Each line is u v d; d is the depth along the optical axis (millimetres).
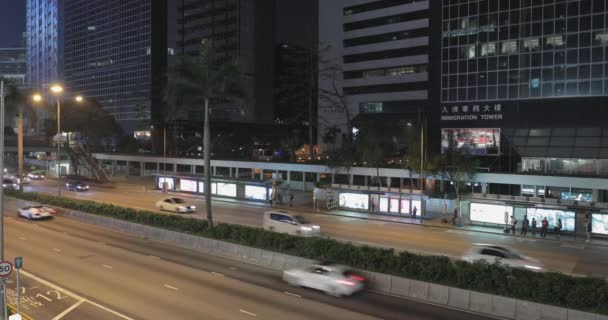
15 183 76562
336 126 102688
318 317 18203
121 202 54844
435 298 20391
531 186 50250
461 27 70000
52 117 108812
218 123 119062
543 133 63906
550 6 63375
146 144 119000
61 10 156875
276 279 23688
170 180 67500
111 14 134625
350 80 107000
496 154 67125
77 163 89438
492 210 41000
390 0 101812
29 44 198750
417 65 98312
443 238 35812
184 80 34406
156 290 21531
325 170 64562
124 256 28250
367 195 48750
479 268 20578
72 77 151125
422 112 94812
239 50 129375
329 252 24625
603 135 59594
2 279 16125
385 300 20562
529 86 64938
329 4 110000
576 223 36750
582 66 61375
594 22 60531
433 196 49375
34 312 18672
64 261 26875
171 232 32750
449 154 48594
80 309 19000
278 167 71250
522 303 18391
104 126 109125
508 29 66375
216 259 27891
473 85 69125
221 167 82688
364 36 105188
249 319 17906
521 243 34469
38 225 39469
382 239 35000
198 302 19891
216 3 127500
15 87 55281
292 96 127312
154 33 121250
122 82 131250
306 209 51062
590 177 46281
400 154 73312
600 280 18469
